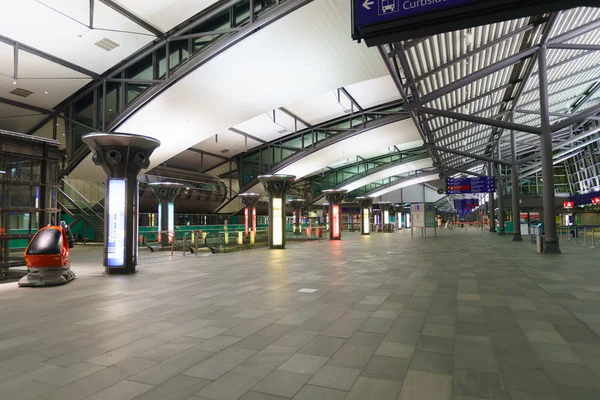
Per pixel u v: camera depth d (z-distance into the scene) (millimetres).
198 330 5617
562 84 23562
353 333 5379
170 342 5070
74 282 10391
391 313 6492
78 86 23344
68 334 5496
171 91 20812
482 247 20500
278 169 38219
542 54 15406
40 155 12039
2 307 7336
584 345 4738
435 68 15633
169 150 27328
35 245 9945
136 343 5047
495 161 25969
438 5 4688
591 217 35656
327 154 37500
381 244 24500
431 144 26766
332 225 30953
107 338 5289
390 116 32531
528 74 18219
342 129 34625
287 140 37969
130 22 17594
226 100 22141
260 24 16562
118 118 22656
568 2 4129
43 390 3633
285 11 15734
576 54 18578
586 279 9609
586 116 15555
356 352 4594
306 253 18656
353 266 13039
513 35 13641
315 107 31266
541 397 3354
